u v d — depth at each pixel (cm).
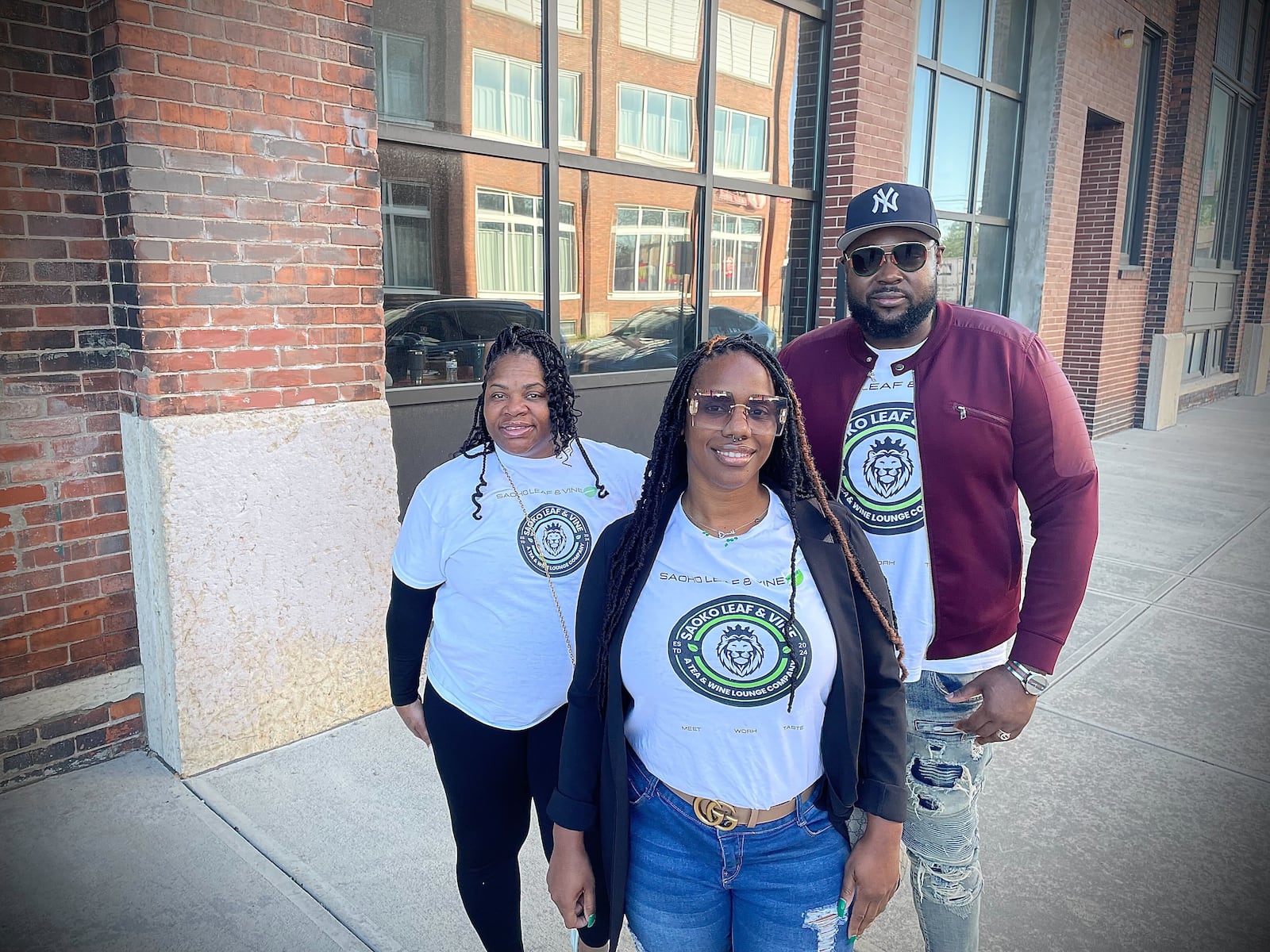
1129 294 1129
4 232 294
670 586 152
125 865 281
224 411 324
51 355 309
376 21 390
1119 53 963
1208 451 1047
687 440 152
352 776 334
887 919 271
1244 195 1557
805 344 226
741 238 596
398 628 225
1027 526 706
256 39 315
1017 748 369
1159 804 328
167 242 303
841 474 216
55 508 318
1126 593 561
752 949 160
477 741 210
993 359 203
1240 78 1412
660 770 157
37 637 320
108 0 286
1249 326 1666
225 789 324
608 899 195
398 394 407
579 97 481
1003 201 873
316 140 336
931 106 736
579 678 165
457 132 425
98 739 338
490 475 210
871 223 199
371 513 367
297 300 338
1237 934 258
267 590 340
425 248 419
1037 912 267
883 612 155
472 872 219
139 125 292
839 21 616
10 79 288
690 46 536
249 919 259
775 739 149
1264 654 468
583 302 502
